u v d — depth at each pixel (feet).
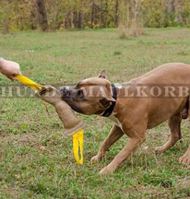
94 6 167.32
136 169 20.02
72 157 21.58
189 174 19.72
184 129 26.37
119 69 51.93
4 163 20.68
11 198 17.26
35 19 149.59
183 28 137.59
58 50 76.13
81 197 17.19
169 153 22.47
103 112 19.51
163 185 18.61
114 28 152.56
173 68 21.11
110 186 18.15
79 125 19.74
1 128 26.71
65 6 155.53
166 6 150.30
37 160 21.08
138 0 105.19
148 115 20.22
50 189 17.75
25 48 81.10
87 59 62.28
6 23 129.59
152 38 99.76
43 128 26.91
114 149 22.45
